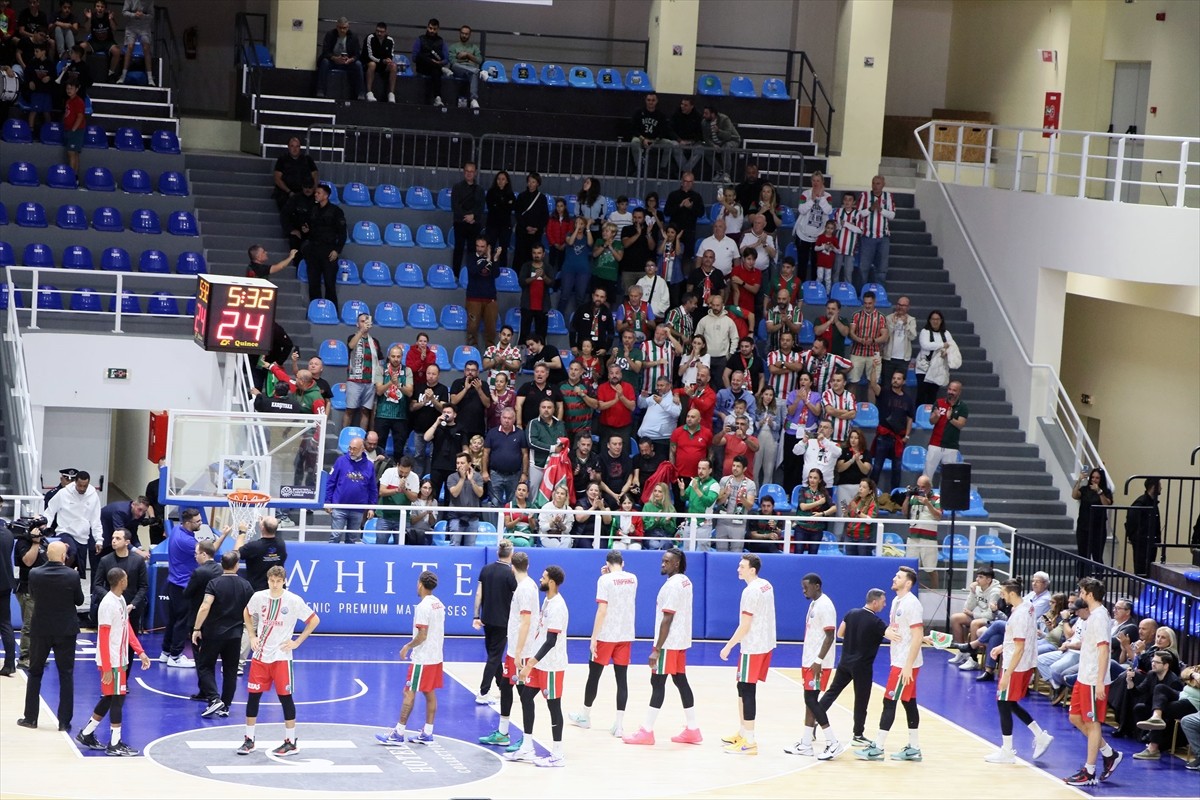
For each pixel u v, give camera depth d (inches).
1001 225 976.9
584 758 555.2
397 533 748.0
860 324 910.4
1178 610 700.7
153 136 971.3
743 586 771.4
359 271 944.3
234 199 944.9
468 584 741.3
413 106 1041.5
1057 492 906.7
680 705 639.1
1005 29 1212.5
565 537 764.6
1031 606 583.2
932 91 1283.2
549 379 855.7
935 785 548.7
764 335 938.1
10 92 932.6
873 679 689.0
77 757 520.1
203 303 650.2
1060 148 1120.2
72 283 860.6
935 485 870.4
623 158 1063.6
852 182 1130.0
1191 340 930.1
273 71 1041.5
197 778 504.4
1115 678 641.6
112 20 1035.3
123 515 714.2
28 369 765.3
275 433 689.0
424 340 829.2
